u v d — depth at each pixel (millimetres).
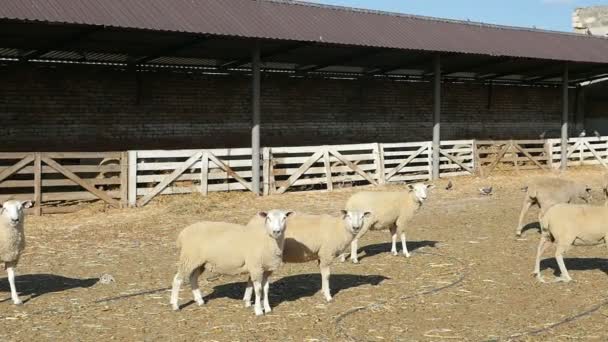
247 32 14906
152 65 19906
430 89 25922
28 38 15406
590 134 30047
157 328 6555
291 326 6613
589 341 6195
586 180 20828
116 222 12680
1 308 7215
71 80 18656
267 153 16344
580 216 8125
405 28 18656
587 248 10562
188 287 8109
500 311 7145
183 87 20484
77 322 6746
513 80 27688
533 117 28641
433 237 11523
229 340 6207
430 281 8430
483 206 15305
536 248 10562
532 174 21859
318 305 7355
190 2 15133
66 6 12945
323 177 17750
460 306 7336
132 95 19594
